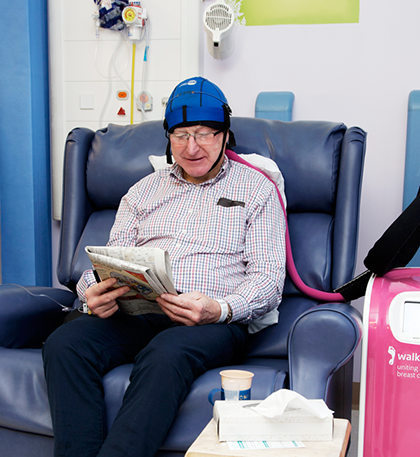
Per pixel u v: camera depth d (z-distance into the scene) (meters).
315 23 2.15
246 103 2.23
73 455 0.99
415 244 1.04
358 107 2.13
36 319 1.54
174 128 1.46
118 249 1.14
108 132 1.84
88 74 2.33
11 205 2.25
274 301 1.35
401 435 0.94
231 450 0.72
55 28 2.33
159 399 0.96
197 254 1.41
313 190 1.60
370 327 0.98
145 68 2.27
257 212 1.45
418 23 2.06
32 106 2.23
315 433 0.77
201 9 2.23
